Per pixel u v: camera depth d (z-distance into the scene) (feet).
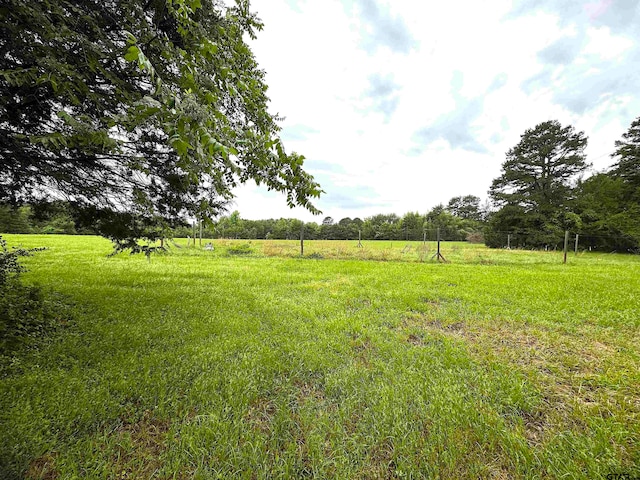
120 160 10.44
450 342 11.79
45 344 9.97
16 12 5.52
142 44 6.85
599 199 81.76
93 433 6.02
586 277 28.66
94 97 7.06
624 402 7.51
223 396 7.60
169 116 4.22
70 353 9.61
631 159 78.59
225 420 6.59
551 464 5.50
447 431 6.37
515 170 99.96
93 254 45.42
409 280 26.55
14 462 5.01
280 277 27.45
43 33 5.86
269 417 6.97
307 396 7.91
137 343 10.64
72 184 11.62
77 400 6.86
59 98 7.97
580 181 91.97
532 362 10.21
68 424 6.06
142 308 15.15
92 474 4.96
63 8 6.31
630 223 68.23
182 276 27.32
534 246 86.02
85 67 7.21
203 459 5.50
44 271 26.53
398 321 14.52
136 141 10.73
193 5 5.63
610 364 9.96
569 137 93.30
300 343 11.36
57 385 7.48
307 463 5.57
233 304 16.98
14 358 8.64
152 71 3.98
